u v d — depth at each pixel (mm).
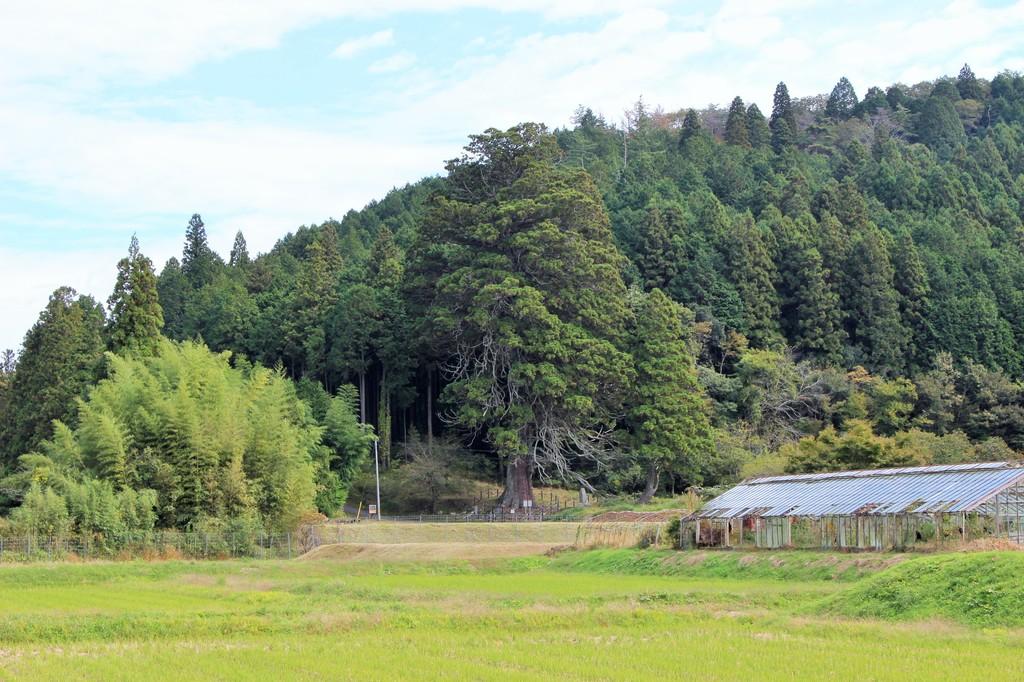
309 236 178125
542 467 97875
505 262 98438
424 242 103812
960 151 191625
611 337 102500
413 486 101750
